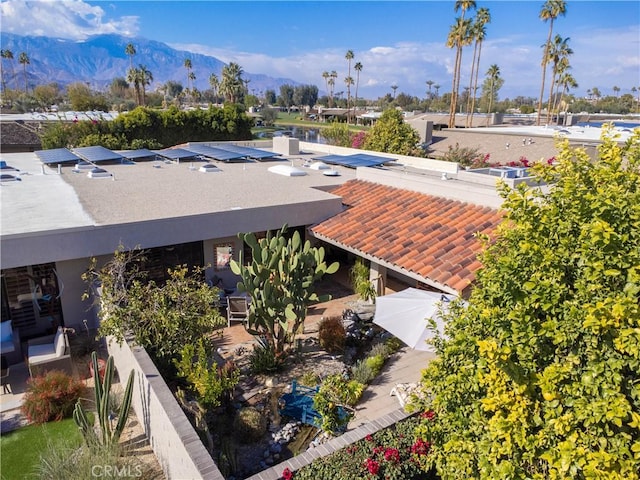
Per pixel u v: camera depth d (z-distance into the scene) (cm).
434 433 820
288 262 1373
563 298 615
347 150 3503
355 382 1288
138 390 1123
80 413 978
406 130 4244
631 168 681
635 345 514
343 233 1856
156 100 13612
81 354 1448
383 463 844
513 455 658
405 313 1348
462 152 3541
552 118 7794
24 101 10038
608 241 544
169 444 925
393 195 2173
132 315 1227
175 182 2325
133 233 1577
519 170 2300
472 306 782
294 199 2003
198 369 1121
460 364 797
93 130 5209
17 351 1400
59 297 1549
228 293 1842
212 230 1744
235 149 3431
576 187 663
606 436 560
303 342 1575
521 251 665
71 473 883
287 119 15462
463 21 6556
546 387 573
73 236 1474
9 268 1460
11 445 1066
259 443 1100
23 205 1744
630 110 13912
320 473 821
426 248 1622
